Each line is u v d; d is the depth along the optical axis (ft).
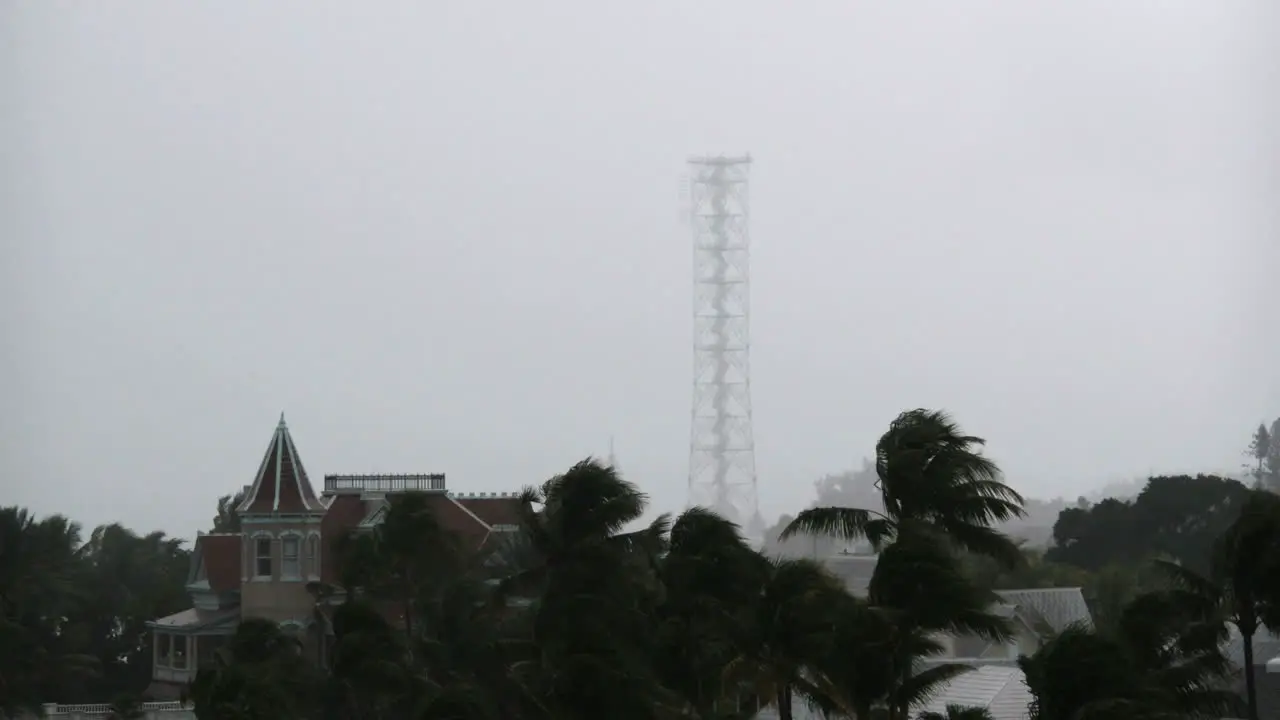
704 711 235.20
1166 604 219.00
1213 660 217.77
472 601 319.68
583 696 226.17
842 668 191.11
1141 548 602.85
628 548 267.18
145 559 612.29
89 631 524.93
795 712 287.48
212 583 440.45
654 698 231.50
